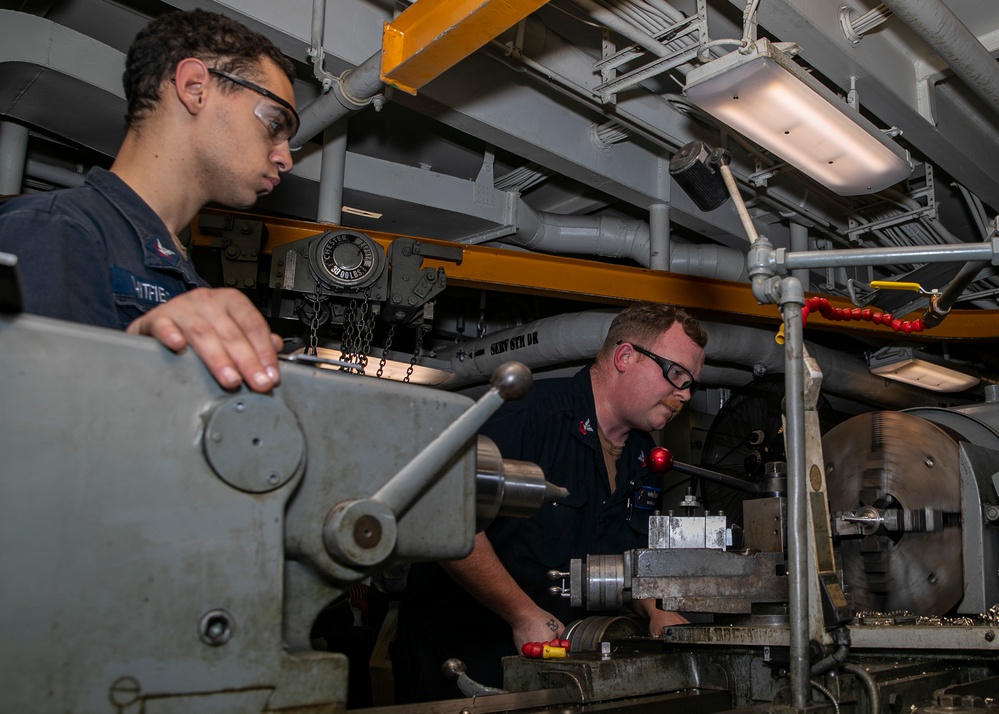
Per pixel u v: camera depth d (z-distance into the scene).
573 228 4.24
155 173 1.26
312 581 0.69
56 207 1.09
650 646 1.40
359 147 4.22
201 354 0.62
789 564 1.03
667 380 2.05
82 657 0.54
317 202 3.73
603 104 3.16
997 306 4.83
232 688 0.59
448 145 4.19
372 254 3.31
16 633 0.52
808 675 1.00
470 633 1.92
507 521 1.94
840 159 2.74
